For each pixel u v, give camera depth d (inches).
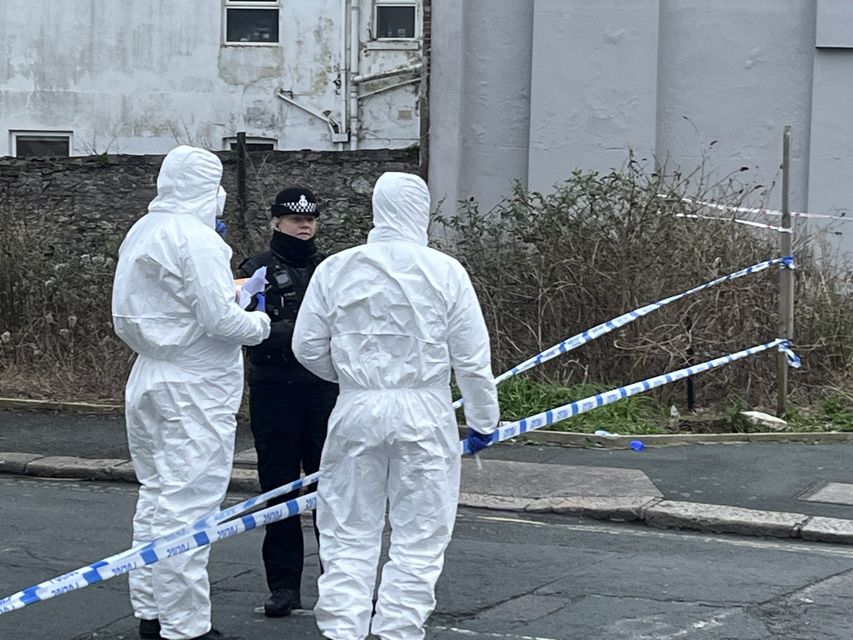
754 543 323.0
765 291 503.2
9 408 519.2
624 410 470.0
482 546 310.7
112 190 658.2
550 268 514.0
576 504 354.0
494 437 213.2
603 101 615.8
